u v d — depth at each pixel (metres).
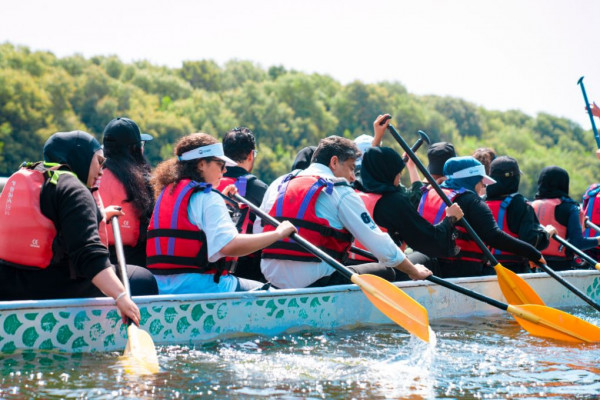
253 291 7.36
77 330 6.13
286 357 6.37
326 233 8.14
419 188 10.59
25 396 4.76
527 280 10.62
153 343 6.17
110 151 8.34
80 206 6.21
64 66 169.62
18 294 6.29
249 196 9.76
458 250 9.27
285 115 193.12
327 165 8.56
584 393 5.50
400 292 7.43
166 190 7.55
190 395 5.00
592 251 14.42
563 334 8.26
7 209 6.23
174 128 166.50
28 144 140.38
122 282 6.64
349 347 6.96
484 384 5.67
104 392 4.94
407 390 5.40
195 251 7.42
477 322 9.18
